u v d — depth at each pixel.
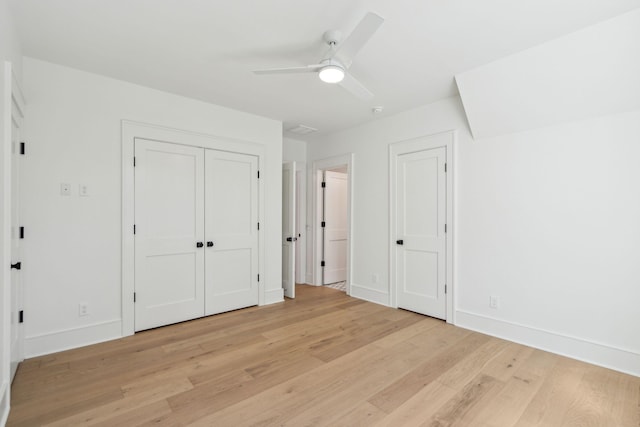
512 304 2.83
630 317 2.25
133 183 2.96
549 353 2.56
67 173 2.61
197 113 3.37
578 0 1.78
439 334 2.96
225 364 2.34
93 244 2.73
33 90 2.47
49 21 2.00
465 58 2.46
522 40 2.21
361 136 4.27
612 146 2.33
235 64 2.58
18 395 1.92
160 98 3.12
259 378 2.14
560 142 2.57
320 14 1.93
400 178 3.76
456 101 3.21
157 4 1.84
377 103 3.45
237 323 3.25
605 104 2.31
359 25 1.73
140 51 2.38
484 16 1.93
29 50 2.36
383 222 3.96
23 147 2.40
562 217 2.56
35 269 2.46
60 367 2.28
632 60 2.04
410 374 2.20
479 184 3.05
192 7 1.86
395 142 3.80
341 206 5.46
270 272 4.04
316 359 2.43
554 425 1.67
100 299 2.77
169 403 1.85
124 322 2.88
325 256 5.19
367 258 4.16
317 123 4.21
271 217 4.05
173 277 3.22
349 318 3.42
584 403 1.87
